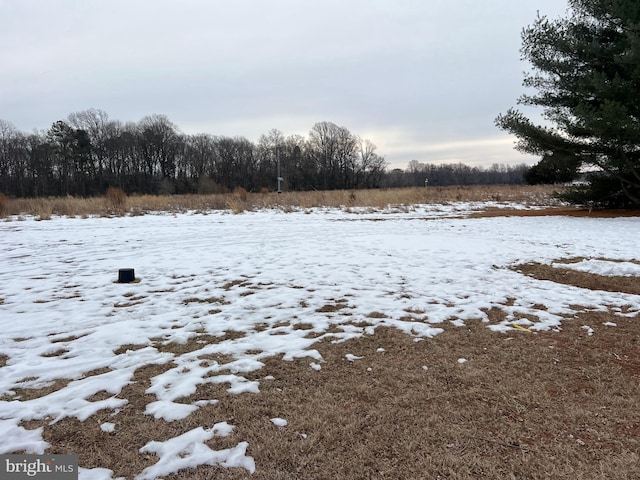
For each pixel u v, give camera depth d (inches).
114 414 107.3
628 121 497.4
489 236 421.4
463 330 166.4
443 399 113.1
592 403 110.3
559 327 168.4
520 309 189.8
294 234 462.6
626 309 189.8
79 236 464.8
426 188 1314.0
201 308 196.9
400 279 248.7
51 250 373.1
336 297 213.5
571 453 89.1
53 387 122.4
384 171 3100.4
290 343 154.3
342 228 517.7
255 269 281.6
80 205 813.9
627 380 123.2
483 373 128.6
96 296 220.4
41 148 2336.4
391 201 915.4
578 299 204.5
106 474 84.4
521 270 271.1
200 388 120.4
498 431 97.8
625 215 581.0
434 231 471.5
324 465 86.5
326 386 121.3
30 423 103.3
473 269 273.1
